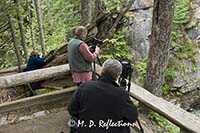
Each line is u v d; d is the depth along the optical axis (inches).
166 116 140.3
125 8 232.5
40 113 218.8
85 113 113.0
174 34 460.8
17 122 207.8
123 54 406.9
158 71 283.4
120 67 113.2
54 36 520.4
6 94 254.5
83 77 180.7
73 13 530.6
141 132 185.2
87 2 407.2
